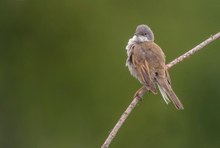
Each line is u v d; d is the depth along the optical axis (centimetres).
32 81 2520
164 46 2384
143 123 2312
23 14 2503
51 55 2497
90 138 2406
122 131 2325
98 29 2447
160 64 1484
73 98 2464
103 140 2381
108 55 2420
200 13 2395
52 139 2462
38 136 2481
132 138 2325
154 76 1470
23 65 2520
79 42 2464
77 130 2436
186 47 2369
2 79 2533
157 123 2311
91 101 2430
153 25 2409
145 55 1505
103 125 2395
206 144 2322
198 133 2323
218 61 2323
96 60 2436
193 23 2391
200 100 2328
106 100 2402
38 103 2505
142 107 2306
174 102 1420
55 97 2491
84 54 2452
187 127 2314
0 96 2533
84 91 2441
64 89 2480
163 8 2419
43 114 2498
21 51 2523
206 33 2378
